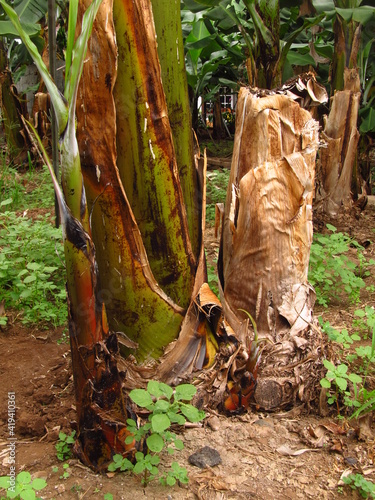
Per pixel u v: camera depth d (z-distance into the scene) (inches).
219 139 521.3
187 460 77.8
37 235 152.5
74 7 58.3
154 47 71.9
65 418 88.7
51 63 156.6
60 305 131.3
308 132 85.6
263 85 156.6
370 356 93.7
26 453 80.4
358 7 189.9
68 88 60.1
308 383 88.5
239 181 89.3
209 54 348.5
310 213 90.8
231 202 88.4
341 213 209.6
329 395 89.2
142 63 71.7
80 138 70.6
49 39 154.6
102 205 73.4
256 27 150.5
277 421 86.9
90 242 66.7
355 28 198.8
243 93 88.4
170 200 78.7
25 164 323.0
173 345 81.2
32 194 249.6
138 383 80.4
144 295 78.8
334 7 193.0
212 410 86.1
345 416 88.9
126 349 81.7
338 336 97.1
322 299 137.9
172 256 81.1
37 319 126.1
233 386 86.5
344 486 74.0
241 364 86.7
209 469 75.7
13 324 126.9
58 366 106.9
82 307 67.8
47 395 95.3
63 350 114.3
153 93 73.5
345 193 208.7
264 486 73.2
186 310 83.7
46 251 150.0
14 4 216.2
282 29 231.6
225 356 86.6
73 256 66.2
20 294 126.3
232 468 76.3
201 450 78.8
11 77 321.1
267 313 89.7
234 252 90.0
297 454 79.7
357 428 84.0
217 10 187.5
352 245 194.1
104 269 77.2
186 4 189.8
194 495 71.3
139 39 70.7
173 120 82.7
